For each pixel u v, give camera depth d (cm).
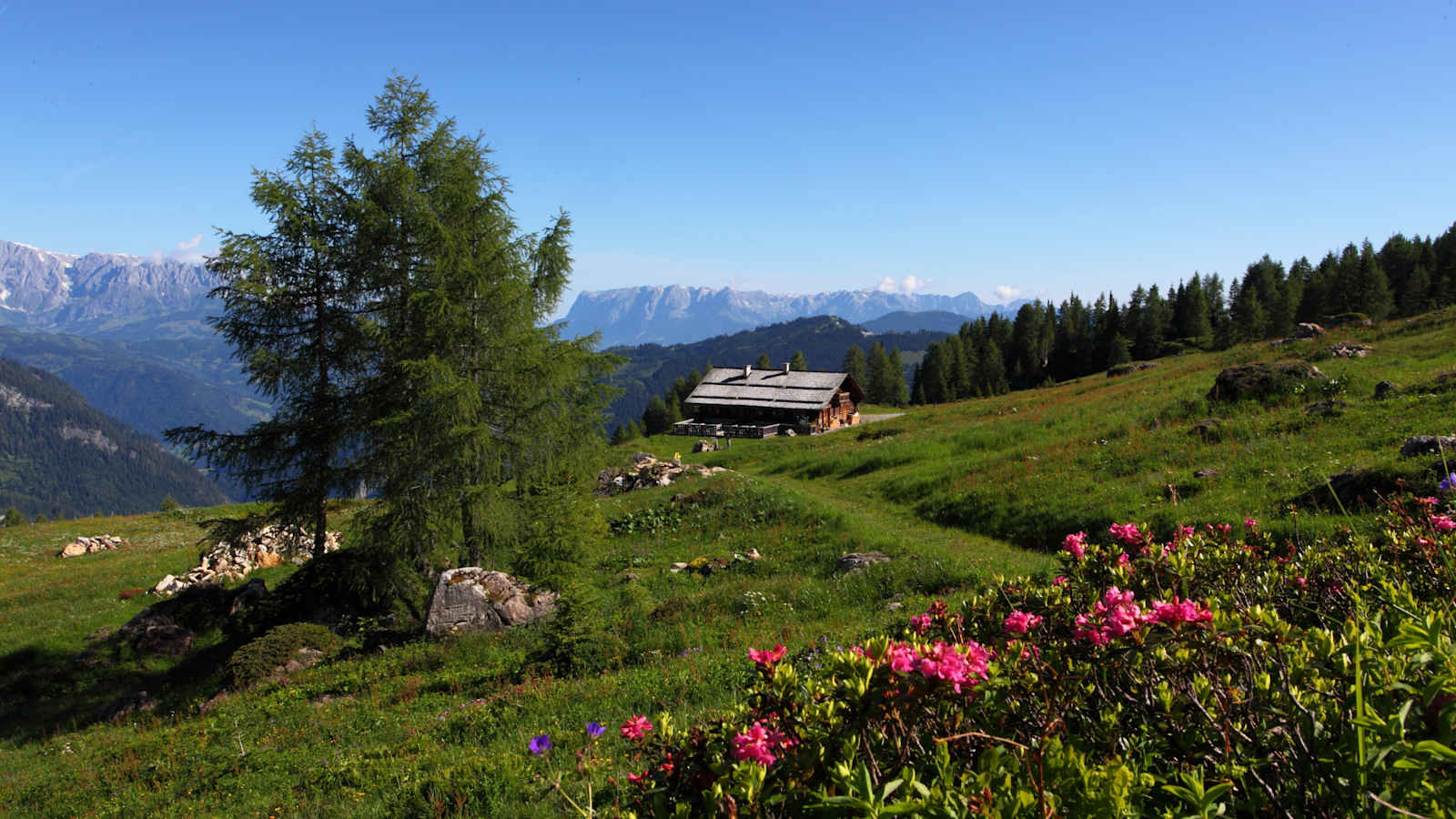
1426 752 158
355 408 1808
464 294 1795
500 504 1823
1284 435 1811
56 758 1258
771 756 206
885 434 4956
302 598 1758
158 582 2569
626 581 1858
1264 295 10294
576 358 1933
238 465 1819
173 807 881
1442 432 1472
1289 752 196
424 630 1555
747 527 2323
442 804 654
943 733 223
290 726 1138
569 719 872
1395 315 7581
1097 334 10781
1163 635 218
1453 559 350
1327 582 364
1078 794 180
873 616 1234
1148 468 1895
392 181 1778
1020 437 3134
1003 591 352
